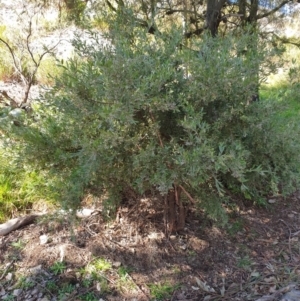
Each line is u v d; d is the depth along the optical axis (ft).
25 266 6.71
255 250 7.23
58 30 16.33
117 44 5.90
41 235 7.29
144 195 7.15
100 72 5.60
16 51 16.11
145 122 5.98
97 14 7.80
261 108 6.11
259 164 6.43
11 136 6.92
